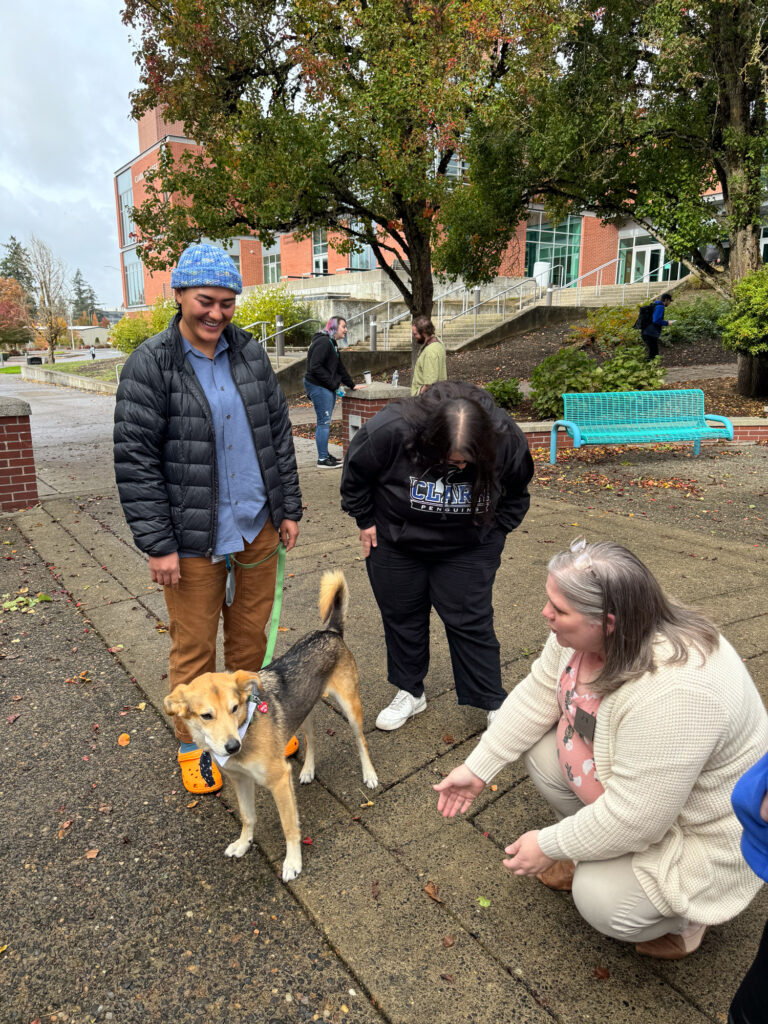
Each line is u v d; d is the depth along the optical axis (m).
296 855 2.37
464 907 2.22
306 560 5.43
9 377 35.28
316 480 8.16
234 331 2.74
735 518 6.32
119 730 3.26
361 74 10.52
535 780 2.27
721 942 2.07
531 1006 1.87
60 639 4.18
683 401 8.94
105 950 2.09
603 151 10.66
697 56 10.34
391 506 2.83
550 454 8.80
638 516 6.43
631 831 1.73
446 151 11.47
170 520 2.62
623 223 12.68
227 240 11.56
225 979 1.99
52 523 6.54
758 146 10.37
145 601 4.71
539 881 2.32
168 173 11.34
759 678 3.45
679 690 1.66
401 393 9.12
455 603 2.93
